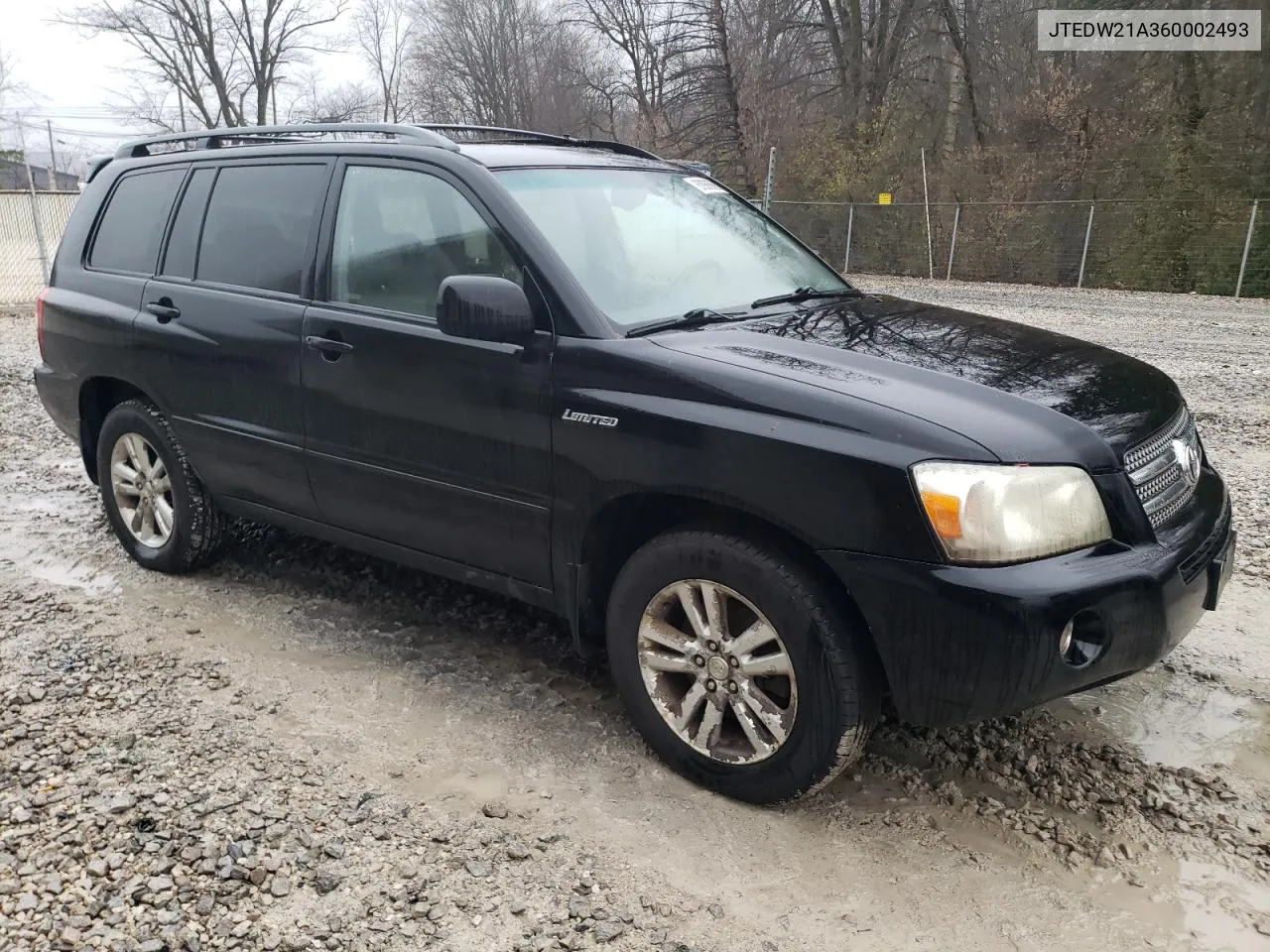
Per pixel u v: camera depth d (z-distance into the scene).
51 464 6.73
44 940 2.42
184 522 4.57
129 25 40.06
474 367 3.31
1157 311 17.50
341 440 3.77
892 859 2.77
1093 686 2.69
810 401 2.74
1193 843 2.85
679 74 30.95
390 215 3.68
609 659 3.27
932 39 29.38
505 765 3.21
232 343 4.07
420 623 4.27
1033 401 2.82
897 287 23.45
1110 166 23.92
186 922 2.48
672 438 2.90
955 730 3.42
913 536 2.57
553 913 2.54
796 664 2.79
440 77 50.16
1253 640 4.12
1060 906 2.60
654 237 3.69
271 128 4.25
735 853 2.79
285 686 3.70
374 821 2.89
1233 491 6.17
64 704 3.53
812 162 29.17
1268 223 20.80
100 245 4.88
